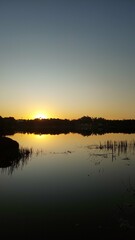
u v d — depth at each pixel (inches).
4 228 515.5
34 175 968.9
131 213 574.2
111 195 699.4
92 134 3393.2
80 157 1376.7
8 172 1023.0
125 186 788.6
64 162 1234.0
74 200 666.8
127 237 472.1
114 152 1553.9
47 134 3440.0
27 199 684.7
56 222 538.0
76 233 490.3
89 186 798.5
